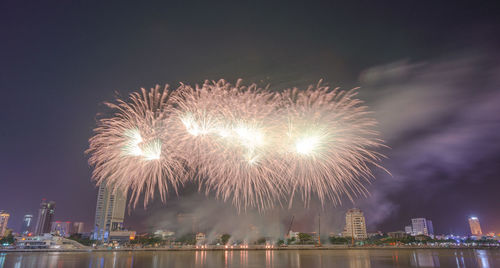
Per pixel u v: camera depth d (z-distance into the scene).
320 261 89.25
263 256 115.69
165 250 177.38
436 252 151.88
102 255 131.88
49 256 126.75
